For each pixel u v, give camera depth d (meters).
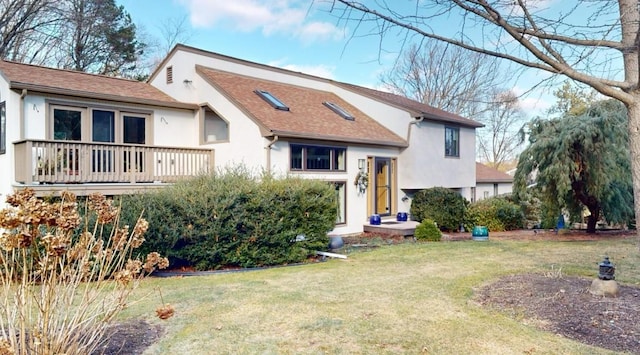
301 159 11.86
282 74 15.95
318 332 4.38
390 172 14.94
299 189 9.28
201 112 12.98
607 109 11.56
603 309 4.69
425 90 20.59
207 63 13.65
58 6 20.34
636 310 4.61
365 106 16.38
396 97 19.06
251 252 8.62
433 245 10.77
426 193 14.70
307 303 5.46
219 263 8.52
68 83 10.98
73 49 22.30
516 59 3.72
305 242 9.33
